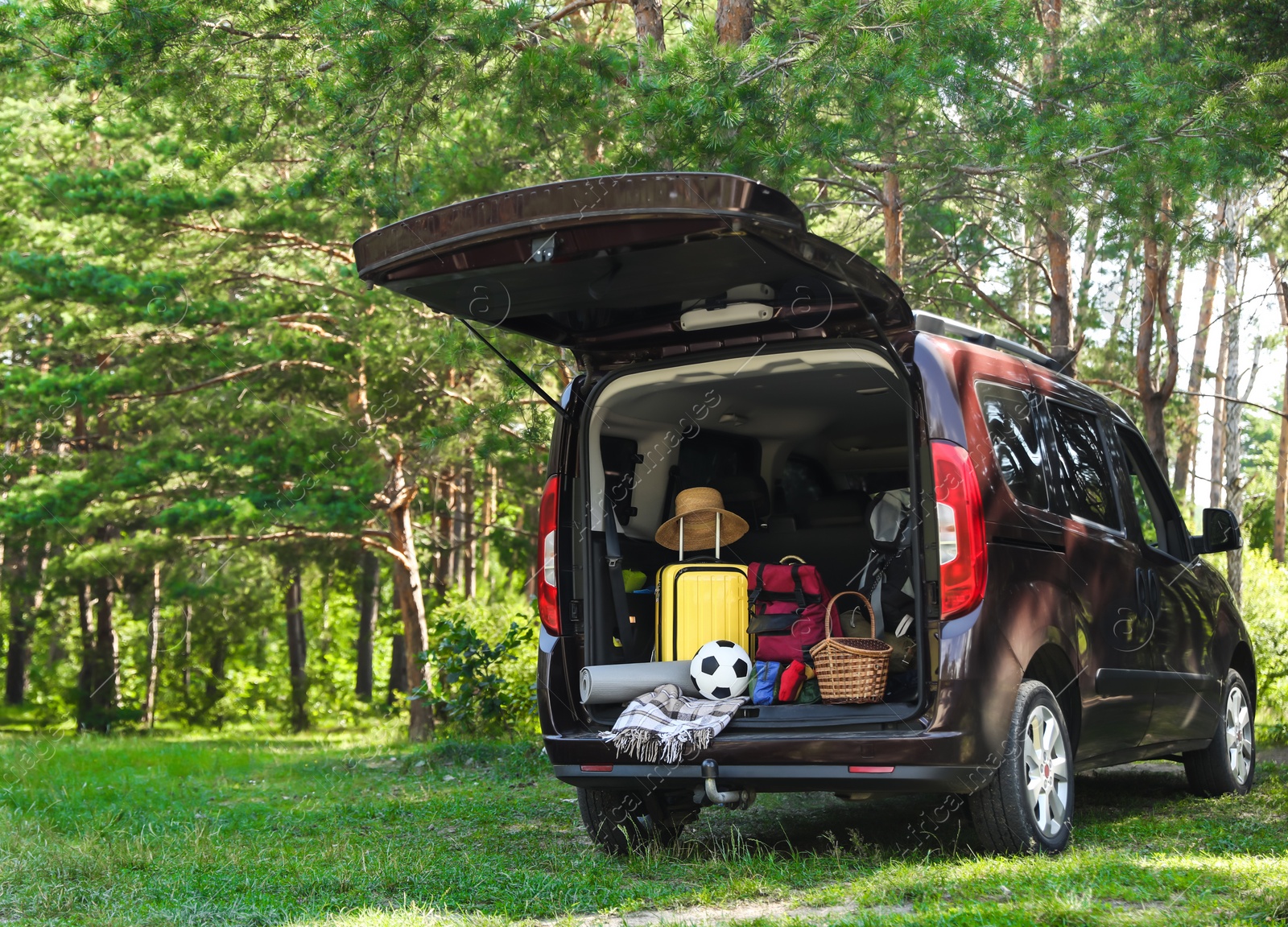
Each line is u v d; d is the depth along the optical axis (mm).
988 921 3275
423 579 29016
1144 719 5426
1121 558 5387
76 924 3879
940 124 8633
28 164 19891
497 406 10398
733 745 4355
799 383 5285
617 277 4359
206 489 17875
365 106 8609
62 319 20531
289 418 17141
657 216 3832
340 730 29297
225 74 8703
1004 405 4812
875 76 7262
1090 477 5453
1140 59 9180
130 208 15195
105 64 8250
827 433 6359
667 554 5715
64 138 19812
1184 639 5965
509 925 3688
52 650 30984
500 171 10672
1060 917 3275
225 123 9078
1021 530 4539
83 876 4766
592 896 4070
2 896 4312
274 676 32000
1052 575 4711
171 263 16547
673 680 4746
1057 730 4629
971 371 4633
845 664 4406
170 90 8664
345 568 30969
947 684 4164
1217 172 7820
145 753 11289
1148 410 13211
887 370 4605
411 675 19281
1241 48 10102
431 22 7738
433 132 9664
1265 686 11570
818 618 4840
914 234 16953
